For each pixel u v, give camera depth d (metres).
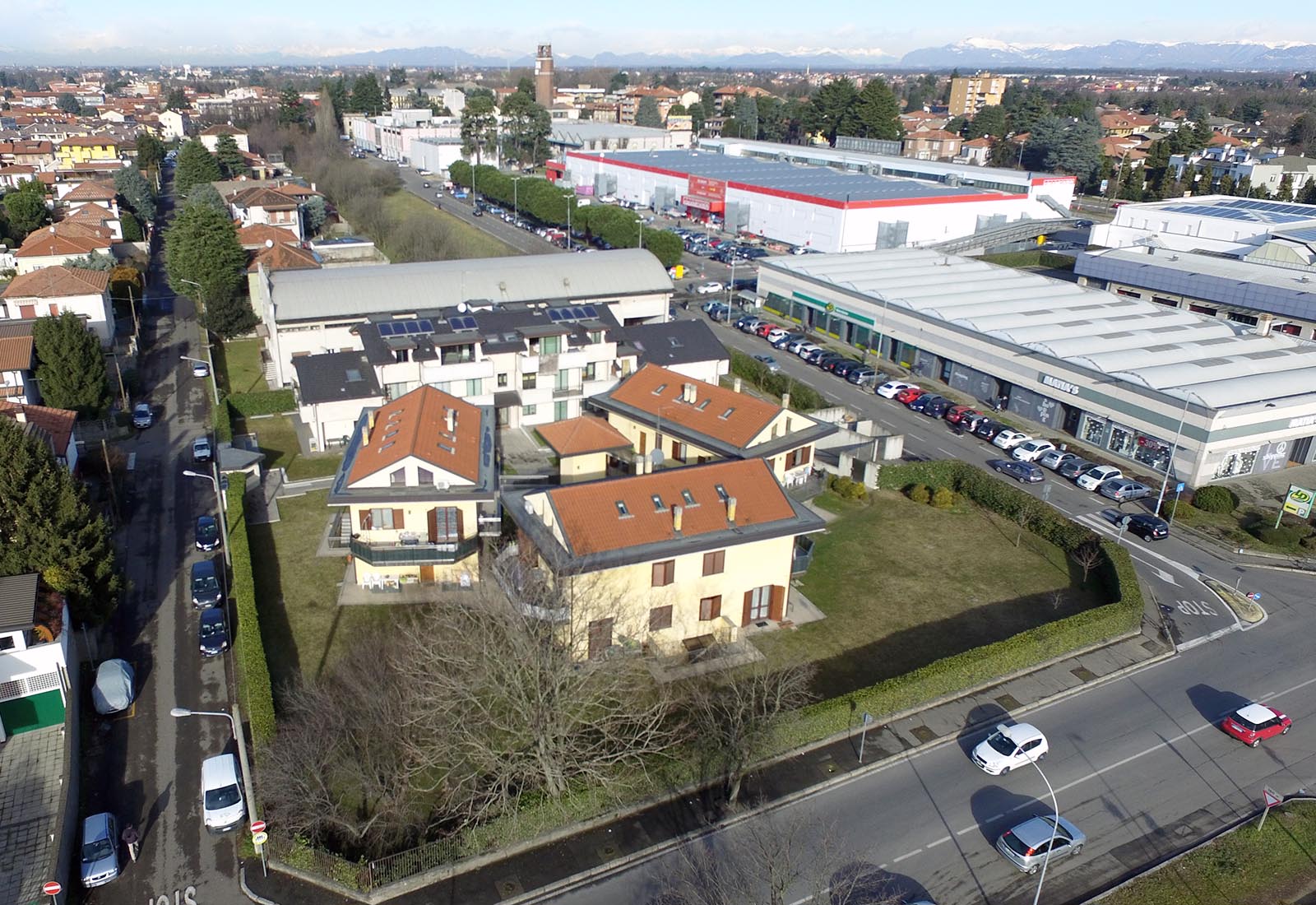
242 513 55.69
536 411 74.56
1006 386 82.44
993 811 36.72
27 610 39.16
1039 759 39.59
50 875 32.19
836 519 61.66
